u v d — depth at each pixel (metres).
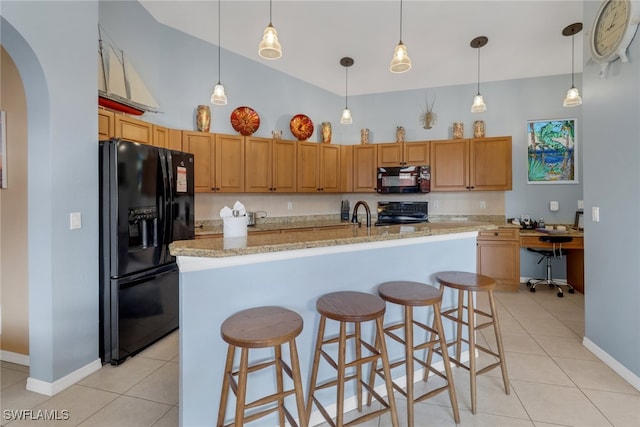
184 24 3.48
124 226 2.28
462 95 4.76
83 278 2.12
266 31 2.28
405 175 4.66
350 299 1.58
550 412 1.75
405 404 1.86
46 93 1.89
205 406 1.45
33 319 1.95
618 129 2.07
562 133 4.36
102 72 2.63
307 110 4.83
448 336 2.28
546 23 3.41
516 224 4.24
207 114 3.69
